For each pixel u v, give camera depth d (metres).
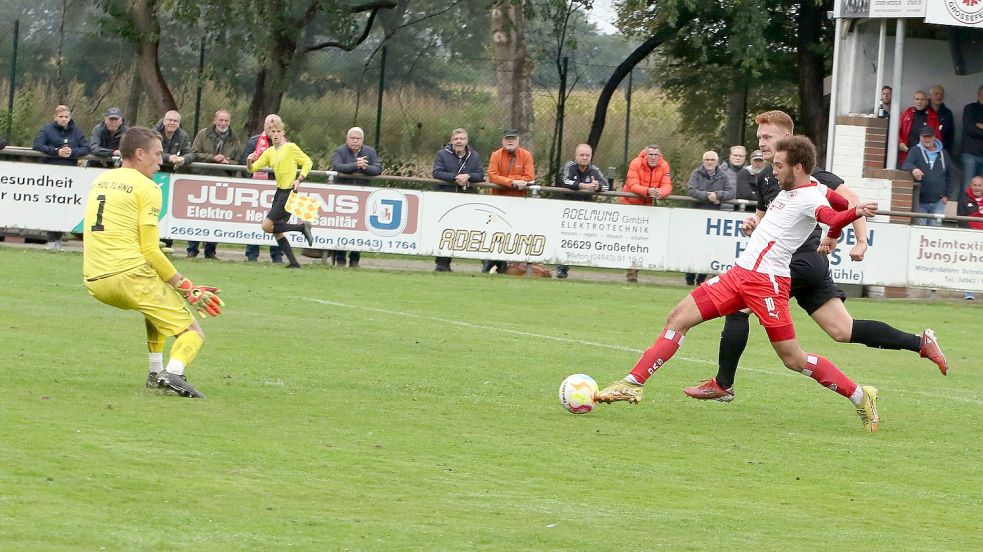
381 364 17.11
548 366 17.88
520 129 47.16
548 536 8.91
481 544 8.59
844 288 33.59
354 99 50.69
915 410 16.03
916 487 11.42
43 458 10.08
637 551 8.65
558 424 13.61
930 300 32.97
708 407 15.50
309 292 26.17
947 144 37.09
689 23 46.88
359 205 32.56
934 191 35.72
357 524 8.91
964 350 23.00
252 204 32.31
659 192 33.00
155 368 13.93
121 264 13.38
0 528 8.12
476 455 11.62
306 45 49.84
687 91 51.06
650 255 33.09
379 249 32.72
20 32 56.19
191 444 11.12
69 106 52.06
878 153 36.78
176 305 13.64
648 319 25.11
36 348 16.38
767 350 21.72
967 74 38.50
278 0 43.41
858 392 14.23
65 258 29.81
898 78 36.12
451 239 32.88
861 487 11.28
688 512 9.93
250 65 48.66
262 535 8.47
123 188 13.41
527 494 10.22
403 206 32.75
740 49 43.69
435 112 49.81
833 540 9.28
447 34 51.78
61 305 21.25
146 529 8.38
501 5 45.78
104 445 10.75
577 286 31.31
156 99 46.44
